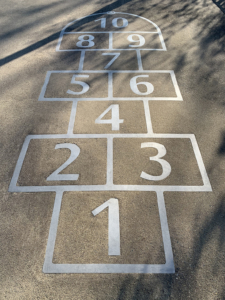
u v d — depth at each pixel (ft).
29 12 34.50
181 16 33.09
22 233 13.58
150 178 16.03
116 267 12.55
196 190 15.51
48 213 14.39
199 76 23.82
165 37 29.25
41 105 20.90
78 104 21.03
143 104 21.11
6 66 25.08
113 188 15.53
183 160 17.06
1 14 34.04
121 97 21.74
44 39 29.17
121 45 28.12
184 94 22.02
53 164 16.71
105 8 35.32
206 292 11.85
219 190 15.53
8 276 12.21
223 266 12.61
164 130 18.99
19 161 16.89
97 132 18.79
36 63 25.46
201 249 13.12
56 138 18.38
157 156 17.26
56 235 13.53
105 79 23.58
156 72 24.38
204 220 14.20
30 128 19.06
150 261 12.74
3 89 22.38
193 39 28.76
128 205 14.78
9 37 29.58
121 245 13.24
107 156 17.20
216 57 26.05
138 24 31.78
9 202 14.83
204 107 20.81
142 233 13.66
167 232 13.71
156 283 12.09
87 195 15.19
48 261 12.68
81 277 12.23
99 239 13.43
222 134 18.72
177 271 12.44
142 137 18.49
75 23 32.19
